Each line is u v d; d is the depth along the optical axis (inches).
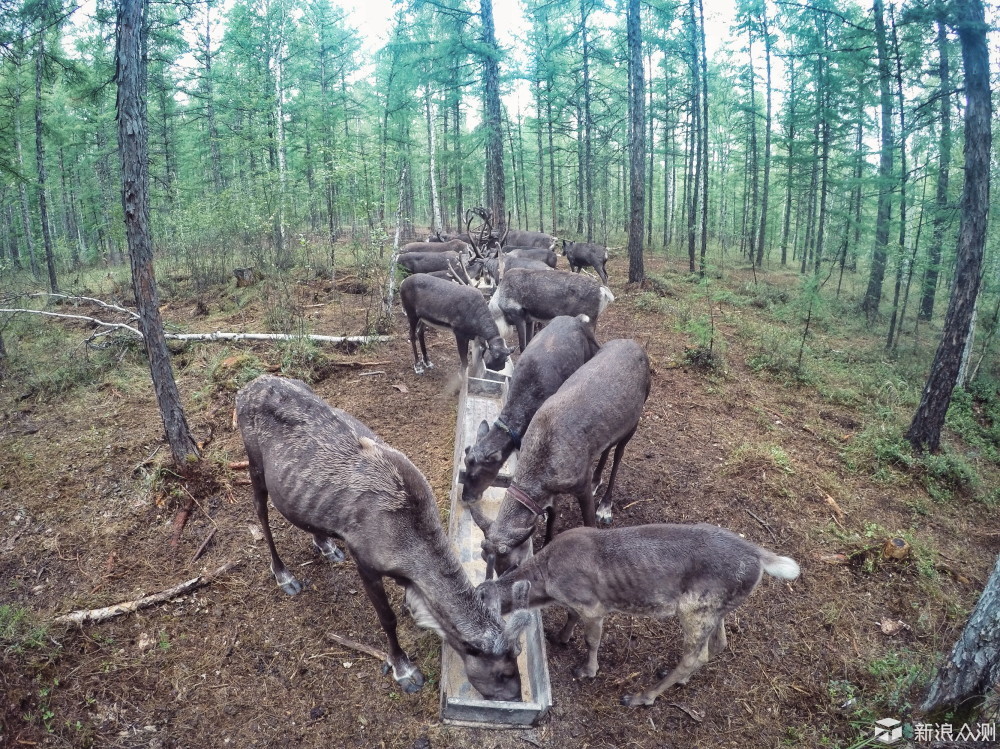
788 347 430.6
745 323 480.1
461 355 318.3
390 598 179.2
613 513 221.3
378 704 147.3
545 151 1133.7
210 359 323.6
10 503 209.0
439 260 509.4
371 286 482.6
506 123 1061.8
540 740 140.9
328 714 144.9
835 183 558.9
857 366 430.3
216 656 158.4
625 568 145.1
